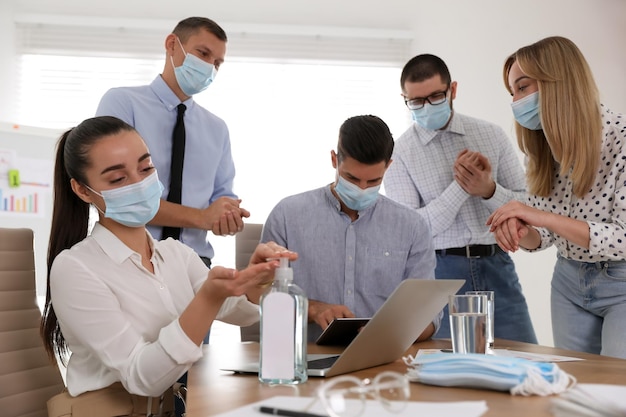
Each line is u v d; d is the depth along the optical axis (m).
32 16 4.25
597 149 2.12
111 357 1.47
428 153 2.97
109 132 1.60
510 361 1.18
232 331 4.33
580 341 2.29
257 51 4.43
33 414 1.73
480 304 1.49
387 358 1.53
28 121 4.28
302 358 1.28
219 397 1.15
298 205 2.28
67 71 4.32
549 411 1.00
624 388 1.17
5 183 3.70
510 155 3.03
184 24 2.64
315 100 4.50
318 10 4.48
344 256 2.24
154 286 1.64
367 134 2.01
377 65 4.52
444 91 2.79
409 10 4.54
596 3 4.66
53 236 1.71
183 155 2.65
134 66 4.35
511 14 4.59
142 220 1.65
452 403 1.06
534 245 2.30
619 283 2.16
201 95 4.42
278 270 1.29
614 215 2.11
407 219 2.28
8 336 1.74
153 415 1.51
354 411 1.01
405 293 1.32
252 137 4.45
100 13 4.32
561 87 2.12
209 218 2.48
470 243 2.88
